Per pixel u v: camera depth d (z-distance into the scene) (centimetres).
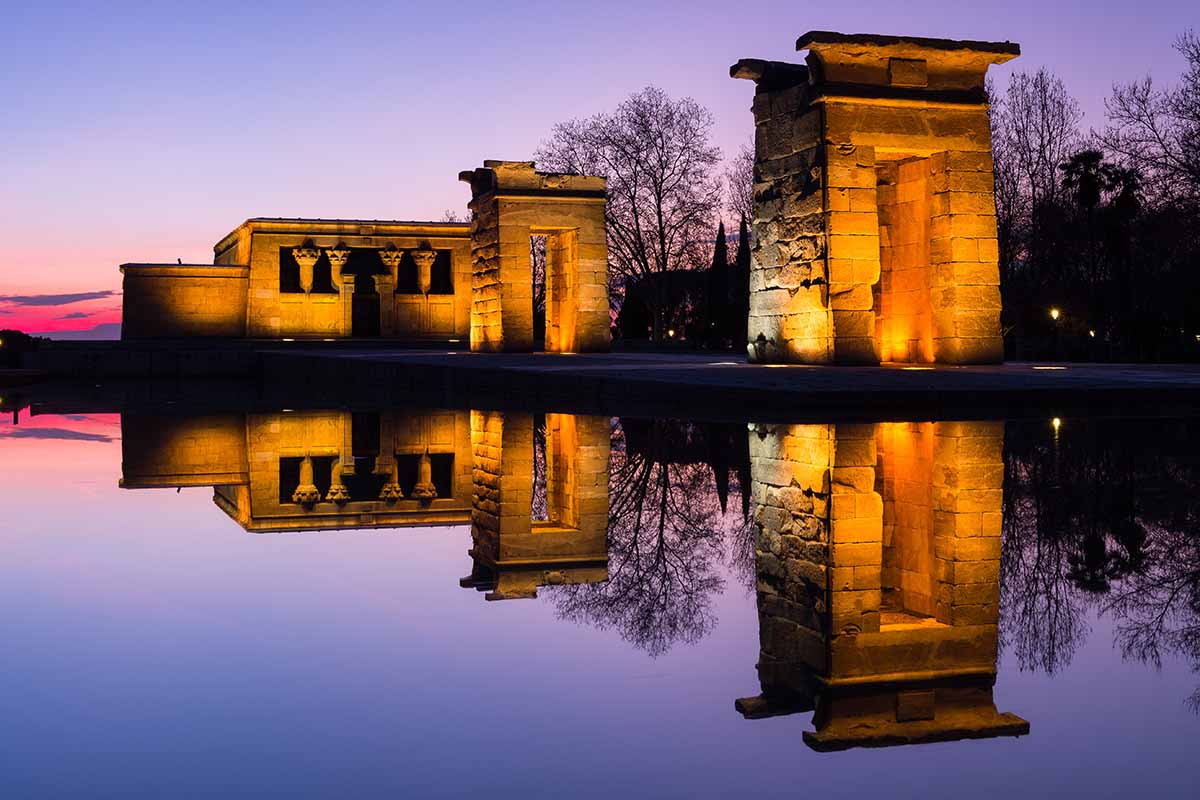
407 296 5394
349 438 1591
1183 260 4472
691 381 1902
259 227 5259
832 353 2370
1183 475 931
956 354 2450
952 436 1293
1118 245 5259
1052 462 1027
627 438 1435
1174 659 397
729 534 743
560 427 1644
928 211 2530
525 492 1020
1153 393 1736
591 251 3953
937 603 528
